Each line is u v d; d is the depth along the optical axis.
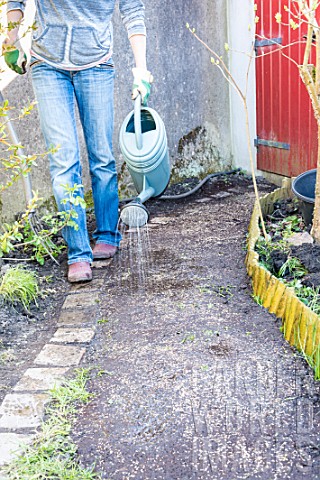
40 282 3.20
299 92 4.60
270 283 2.69
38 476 1.75
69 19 3.09
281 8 4.57
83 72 3.21
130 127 3.96
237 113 5.37
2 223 3.99
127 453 1.84
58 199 3.20
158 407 2.04
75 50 3.13
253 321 2.59
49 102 3.15
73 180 3.21
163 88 4.94
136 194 4.95
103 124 3.33
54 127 3.16
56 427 1.96
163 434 1.91
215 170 5.45
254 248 3.22
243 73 5.15
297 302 2.42
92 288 3.10
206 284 3.00
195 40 5.05
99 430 1.95
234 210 4.34
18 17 3.07
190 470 1.75
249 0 4.89
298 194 3.40
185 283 3.04
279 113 4.85
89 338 2.57
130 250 3.61
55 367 2.36
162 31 4.83
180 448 1.84
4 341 2.60
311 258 3.00
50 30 3.10
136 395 2.12
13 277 2.96
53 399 2.13
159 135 3.83
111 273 3.28
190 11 4.96
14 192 4.04
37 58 3.14
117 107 4.68
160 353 2.38
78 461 1.81
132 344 2.48
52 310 2.90
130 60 4.68
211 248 3.53
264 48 4.85
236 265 3.22
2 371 2.35
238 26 5.08
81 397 2.13
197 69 5.12
